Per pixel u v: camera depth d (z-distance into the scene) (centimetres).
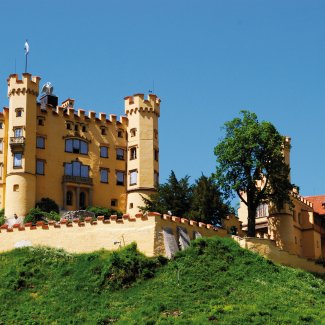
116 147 12694
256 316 7806
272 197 10750
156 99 12938
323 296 8719
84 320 8056
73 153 12344
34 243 9650
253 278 8812
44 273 9062
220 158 10612
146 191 12431
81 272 8981
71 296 8550
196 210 10319
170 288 8525
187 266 8931
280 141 10706
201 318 7775
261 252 9556
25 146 11794
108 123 12738
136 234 9262
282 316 7850
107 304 8344
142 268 8825
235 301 8244
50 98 12719
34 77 12144
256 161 10444
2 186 11975
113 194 12500
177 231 9450
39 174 11956
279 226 11488
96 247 9362
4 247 9756
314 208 12988
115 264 8788
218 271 8850
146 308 8094
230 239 9438
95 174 12431
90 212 11625
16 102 11981
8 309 8462
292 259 9850
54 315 8225
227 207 10438
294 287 8762
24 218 11469
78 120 12512
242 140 10538
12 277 8981
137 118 12762
